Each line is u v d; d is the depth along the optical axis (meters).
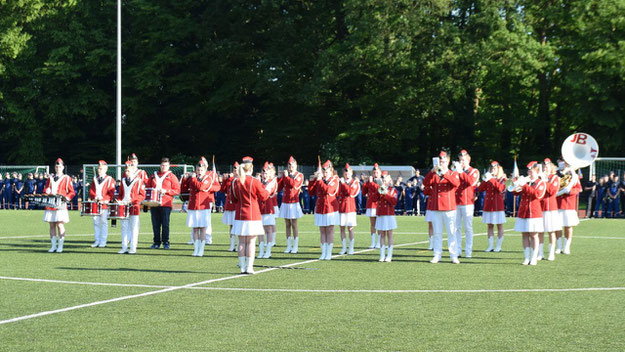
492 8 42.06
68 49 52.62
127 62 56.41
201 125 56.84
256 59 52.88
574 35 45.81
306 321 8.87
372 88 51.62
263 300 10.38
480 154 50.03
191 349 7.45
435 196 15.23
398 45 42.78
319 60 45.25
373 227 18.86
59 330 8.34
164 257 16.31
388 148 50.59
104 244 18.83
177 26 52.56
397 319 8.99
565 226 17.00
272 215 16.56
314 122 54.09
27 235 22.41
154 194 17.31
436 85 43.59
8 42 51.31
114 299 10.43
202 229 16.64
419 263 15.17
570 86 43.28
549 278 12.74
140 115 55.12
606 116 42.66
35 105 55.88
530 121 50.75
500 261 15.58
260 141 55.03
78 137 57.84
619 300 10.38
